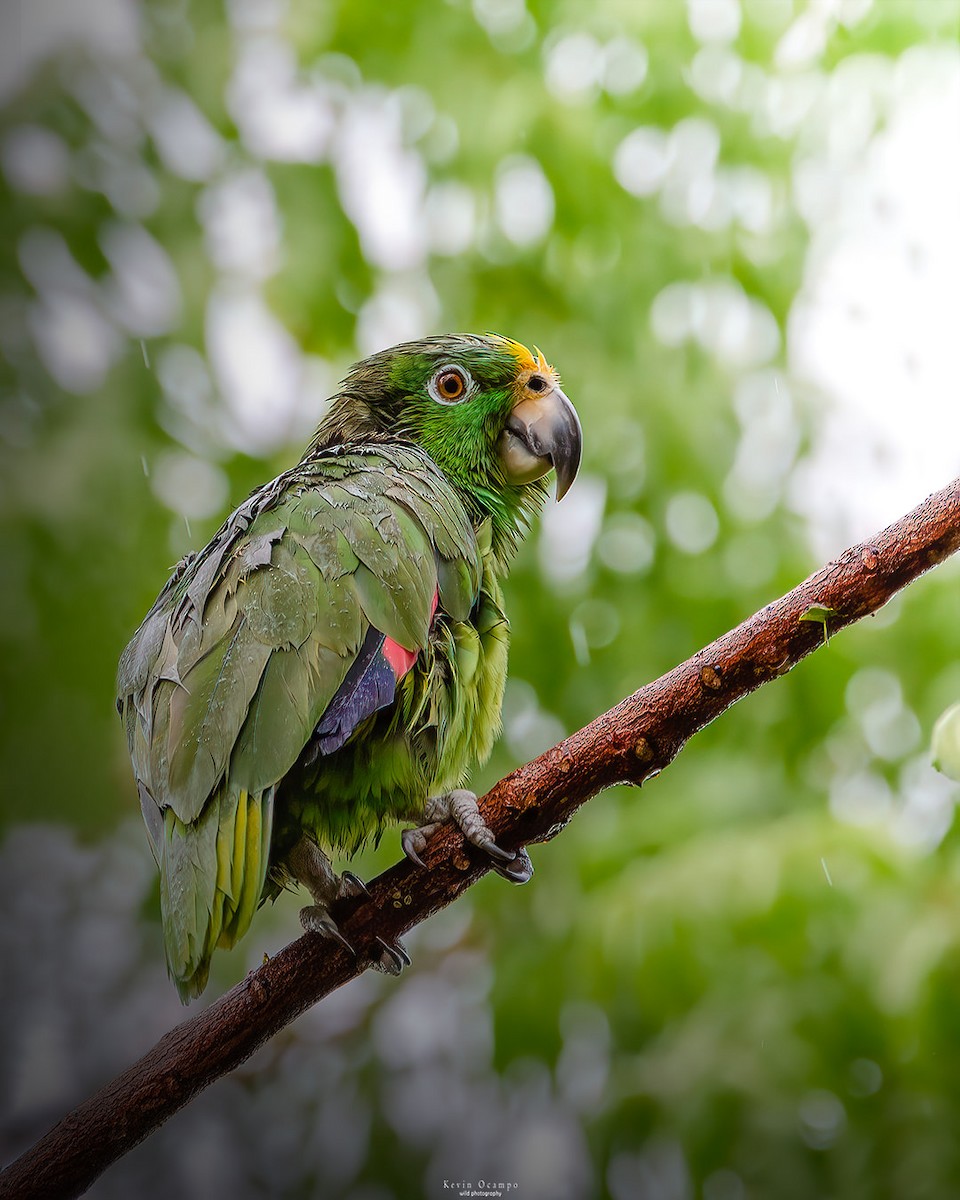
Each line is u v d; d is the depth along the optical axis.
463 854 5.08
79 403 8.50
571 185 9.06
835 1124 7.82
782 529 9.10
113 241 8.61
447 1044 9.38
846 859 8.20
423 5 9.30
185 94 9.02
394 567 5.54
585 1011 8.68
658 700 5.04
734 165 9.27
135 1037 9.94
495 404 6.89
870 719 8.98
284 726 5.13
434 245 9.10
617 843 8.93
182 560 6.26
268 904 9.31
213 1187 9.31
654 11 9.30
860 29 9.20
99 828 8.95
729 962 8.07
